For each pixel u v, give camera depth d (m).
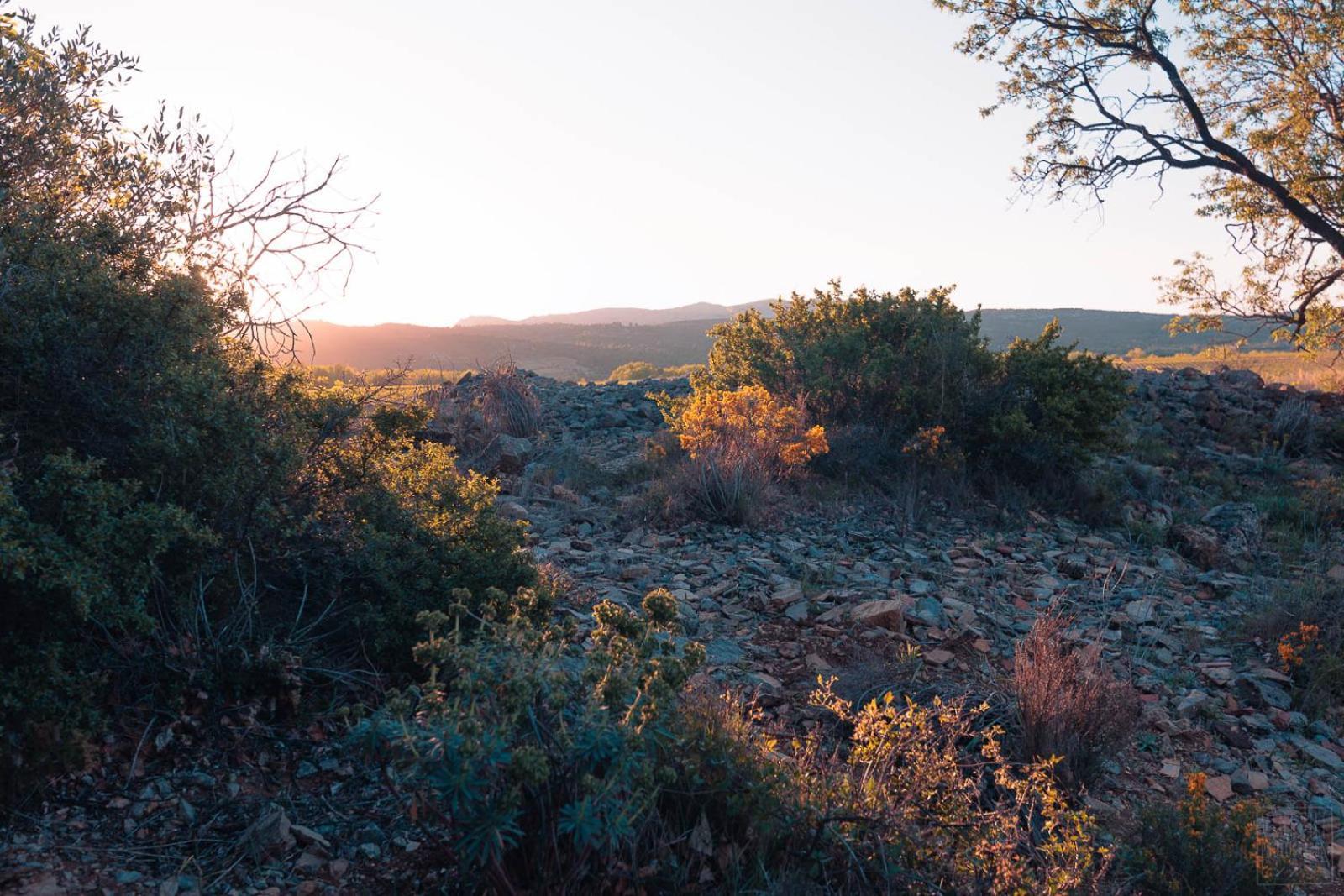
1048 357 12.38
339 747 4.39
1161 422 15.38
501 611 5.13
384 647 4.94
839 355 12.84
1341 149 17.81
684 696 4.39
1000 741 5.27
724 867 3.63
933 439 11.44
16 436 4.30
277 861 3.65
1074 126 20.12
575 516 9.83
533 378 18.67
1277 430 14.99
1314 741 6.04
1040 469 11.83
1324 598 8.03
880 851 3.80
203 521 4.70
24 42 5.07
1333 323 20.34
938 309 13.47
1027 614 7.75
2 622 3.93
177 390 4.66
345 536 5.24
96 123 5.36
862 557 9.04
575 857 3.26
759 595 7.45
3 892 3.21
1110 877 4.20
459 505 5.70
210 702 4.42
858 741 4.65
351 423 5.84
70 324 4.56
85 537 3.99
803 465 11.34
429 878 3.61
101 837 3.62
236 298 5.47
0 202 4.82
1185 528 10.69
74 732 3.87
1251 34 18.94
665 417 13.18
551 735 3.36
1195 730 5.98
